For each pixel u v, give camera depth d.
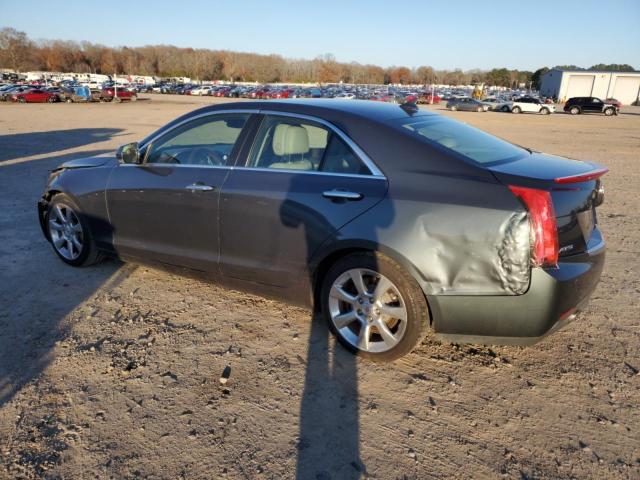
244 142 3.62
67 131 19.50
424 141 3.06
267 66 144.62
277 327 3.71
